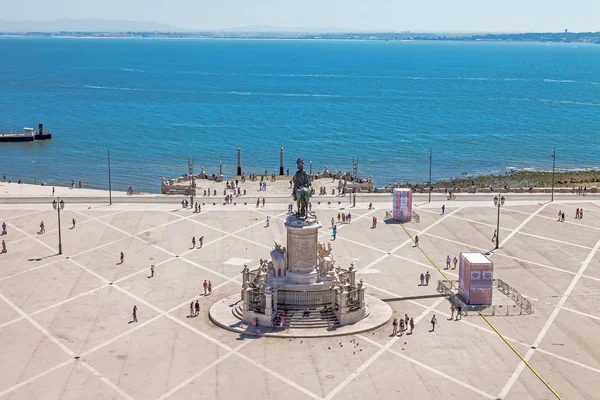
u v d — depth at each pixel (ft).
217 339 231.30
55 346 225.35
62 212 383.04
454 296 266.98
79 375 206.69
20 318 246.68
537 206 406.41
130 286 278.67
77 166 604.08
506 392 198.59
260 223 367.45
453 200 423.23
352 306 246.06
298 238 246.68
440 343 229.25
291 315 242.78
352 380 204.95
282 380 204.85
